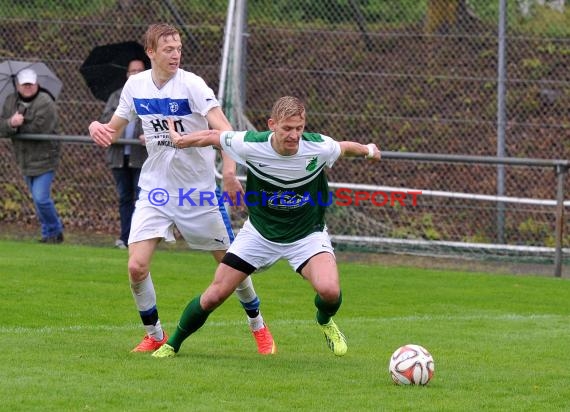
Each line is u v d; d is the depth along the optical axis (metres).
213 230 23.16
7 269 34.59
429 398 18.25
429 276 37.72
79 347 23.05
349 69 58.56
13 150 45.66
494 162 40.25
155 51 22.03
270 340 23.27
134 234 22.50
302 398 17.98
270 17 61.06
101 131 22.84
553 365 22.44
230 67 44.94
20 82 41.03
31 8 59.72
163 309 29.20
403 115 56.31
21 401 17.20
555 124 55.88
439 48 59.12
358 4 60.59
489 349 24.42
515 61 58.84
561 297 34.00
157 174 22.67
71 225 47.84
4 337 24.20
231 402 17.53
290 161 20.67
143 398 17.64
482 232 45.38
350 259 42.28
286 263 39.12
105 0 60.59
